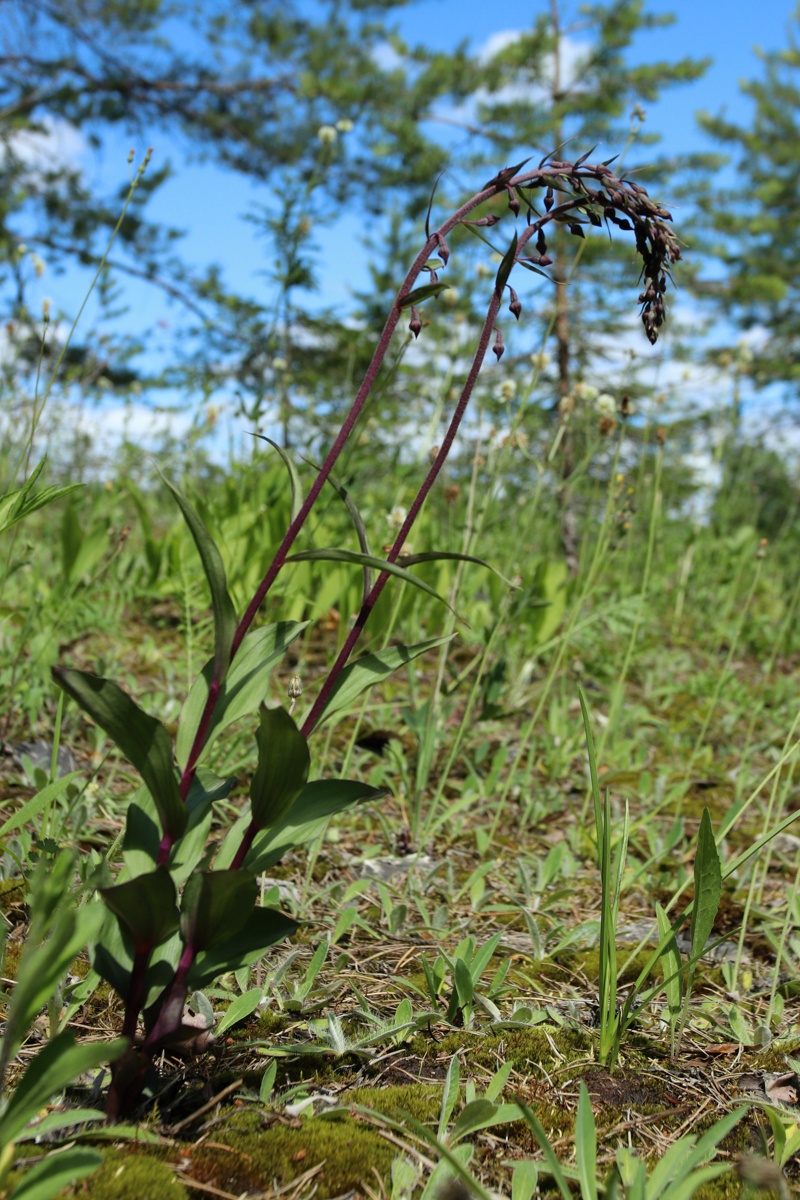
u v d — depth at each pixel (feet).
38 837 5.78
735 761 10.73
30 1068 2.67
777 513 25.86
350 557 3.57
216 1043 4.29
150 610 12.87
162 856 3.50
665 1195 3.08
